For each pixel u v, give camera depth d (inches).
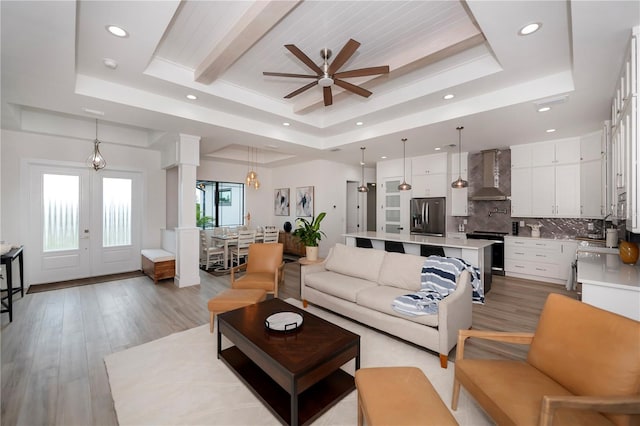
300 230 196.2
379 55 118.3
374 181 358.0
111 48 98.7
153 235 237.5
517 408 52.6
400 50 114.9
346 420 70.9
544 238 204.2
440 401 56.9
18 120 162.9
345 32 102.8
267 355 73.2
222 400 78.0
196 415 72.4
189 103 151.3
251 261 161.3
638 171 72.7
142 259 222.2
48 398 78.8
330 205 301.1
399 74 124.6
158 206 239.9
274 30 101.7
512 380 61.0
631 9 67.4
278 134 195.9
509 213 232.5
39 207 189.9
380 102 160.2
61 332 120.0
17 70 101.5
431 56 109.4
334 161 302.7
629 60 81.2
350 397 79.4
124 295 168.6
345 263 149.0
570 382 57.8
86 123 197.3
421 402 55.9
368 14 93.0
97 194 213.2
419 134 184.2
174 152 203.8
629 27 74.7
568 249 188.7
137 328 124.3
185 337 115.3
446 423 51.3
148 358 99.1
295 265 252.2
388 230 287.9
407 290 121.4
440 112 155.3
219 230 281.6
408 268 124.3
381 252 139.6
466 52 115.2
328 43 109.7
